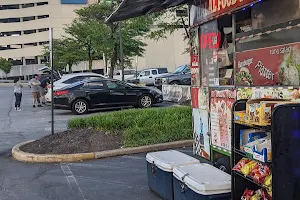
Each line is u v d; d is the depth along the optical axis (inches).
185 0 265.4
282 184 129.0
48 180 263.3
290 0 167.5
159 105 703.1
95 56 1358.3
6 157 340.8
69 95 633.0
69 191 237.8
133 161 306.0
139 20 914.1
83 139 352.8
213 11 224.8
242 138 161.0
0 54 3422.7
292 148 129.0
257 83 189.8
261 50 186.4
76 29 1274.6
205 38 240.5
